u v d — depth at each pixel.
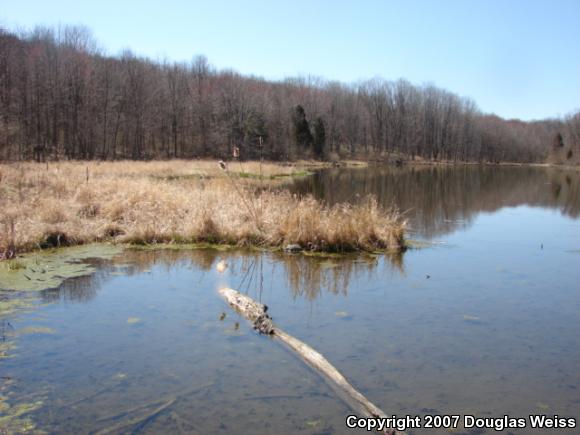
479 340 5.28
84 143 45.50
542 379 4.41
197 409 3.81
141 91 50.69
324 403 3.93
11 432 3.46
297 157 57.19
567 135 82.88
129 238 9.67
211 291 6.86
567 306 6.48
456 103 83.44
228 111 56.47
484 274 8.11
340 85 86.44
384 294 6.91
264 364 4.59
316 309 6.22
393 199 20.39
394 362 4.69
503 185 30.61
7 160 22.64
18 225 9.09
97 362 4.57
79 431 3.50
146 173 23.69
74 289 6.78
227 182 15.53
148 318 5.72
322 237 9.67
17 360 4.57
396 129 79.31
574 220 15.02
